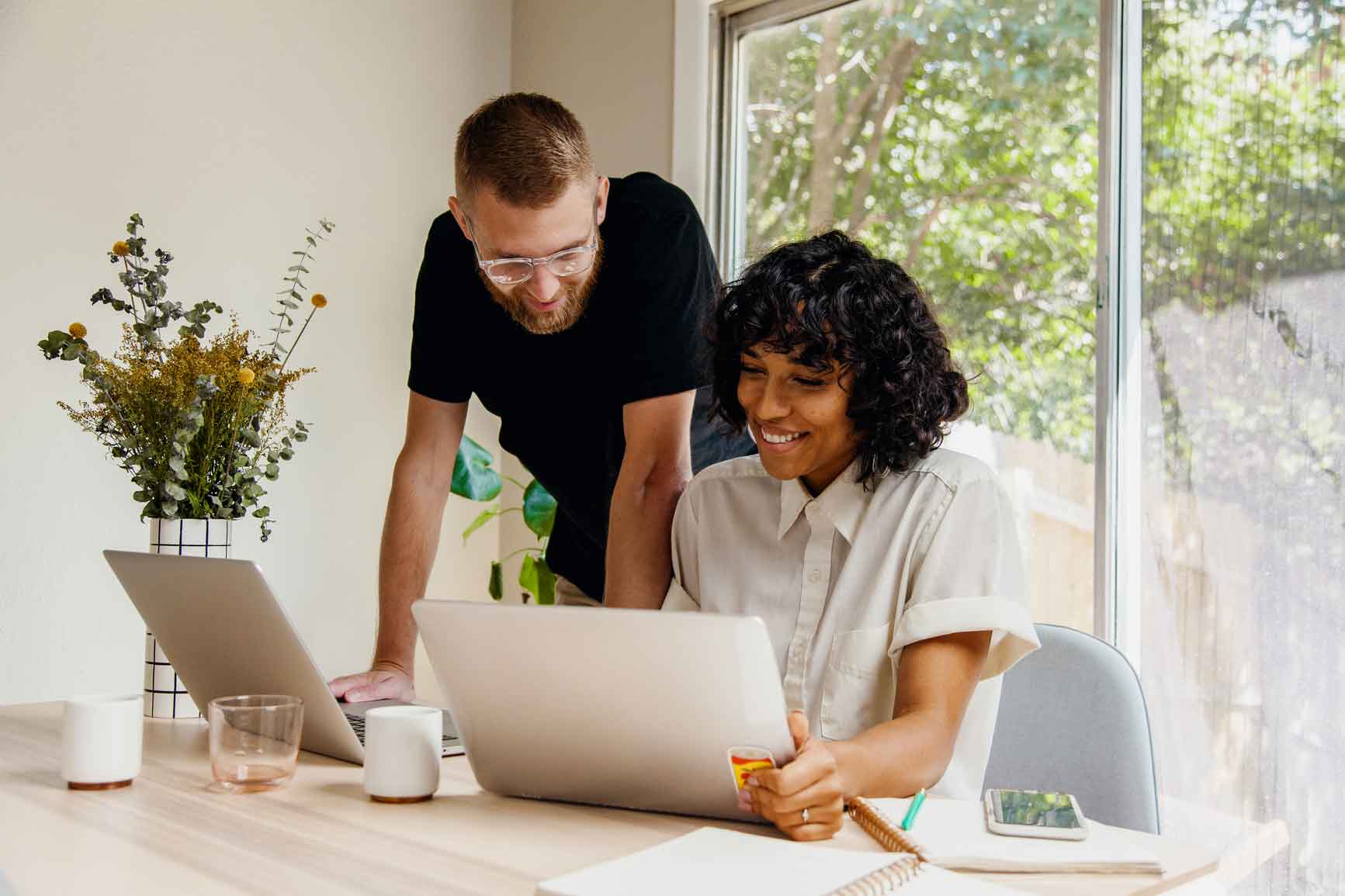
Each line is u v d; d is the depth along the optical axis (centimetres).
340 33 300
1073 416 232
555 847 95
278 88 288
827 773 96
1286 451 205
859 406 130
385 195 309
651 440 167
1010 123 245
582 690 101
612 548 165
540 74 332
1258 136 211
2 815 103
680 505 153
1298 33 207
